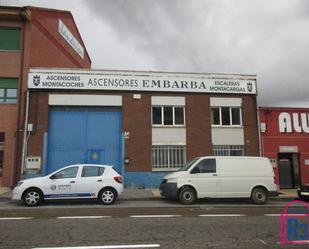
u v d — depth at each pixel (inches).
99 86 711.7
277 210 449.1
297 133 755.4
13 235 284.0
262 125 748.6
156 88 732.7
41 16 770.8
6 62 701.3
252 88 772.0
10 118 684.1
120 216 385.1
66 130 700.0
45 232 296.0
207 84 754.8
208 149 732.7
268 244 257.9
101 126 712.4
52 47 823.1
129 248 243.9
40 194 476.7
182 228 315.9
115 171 511.2
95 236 281.4
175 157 724.0
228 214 406.9
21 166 664.4
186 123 734.5
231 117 762.2
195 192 509.7
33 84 692.1
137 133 713.0
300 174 739.4
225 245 253.4
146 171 702.5
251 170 530.3
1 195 565.9
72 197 484.4
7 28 717.9
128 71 727.1
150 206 479.2
